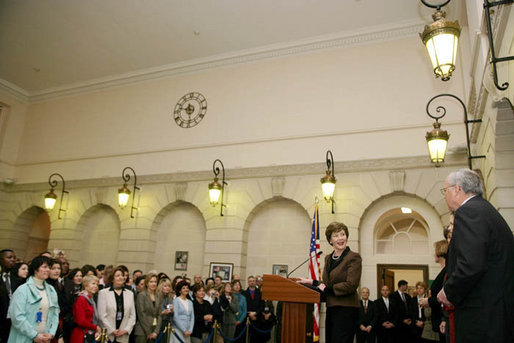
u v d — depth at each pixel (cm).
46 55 1308
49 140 1441
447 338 326
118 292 634
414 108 997
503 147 534
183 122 1246
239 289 884
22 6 1118
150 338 687
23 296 448
